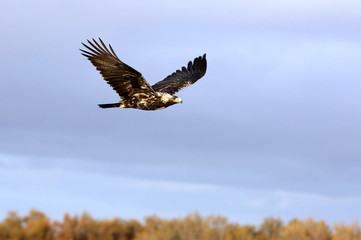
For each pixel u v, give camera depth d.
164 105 15.67
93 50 14.48
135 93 15.39
